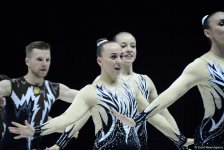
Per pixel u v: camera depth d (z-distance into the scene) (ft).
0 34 59.26
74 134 40.50
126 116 34.58
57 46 59.77
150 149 60.08
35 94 40.93
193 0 58.29
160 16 59.26
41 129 33.78
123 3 59.62
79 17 59.67
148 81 43.83
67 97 42.78
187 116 58.59
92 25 59.77
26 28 59.36
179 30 58.85
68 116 34.78
